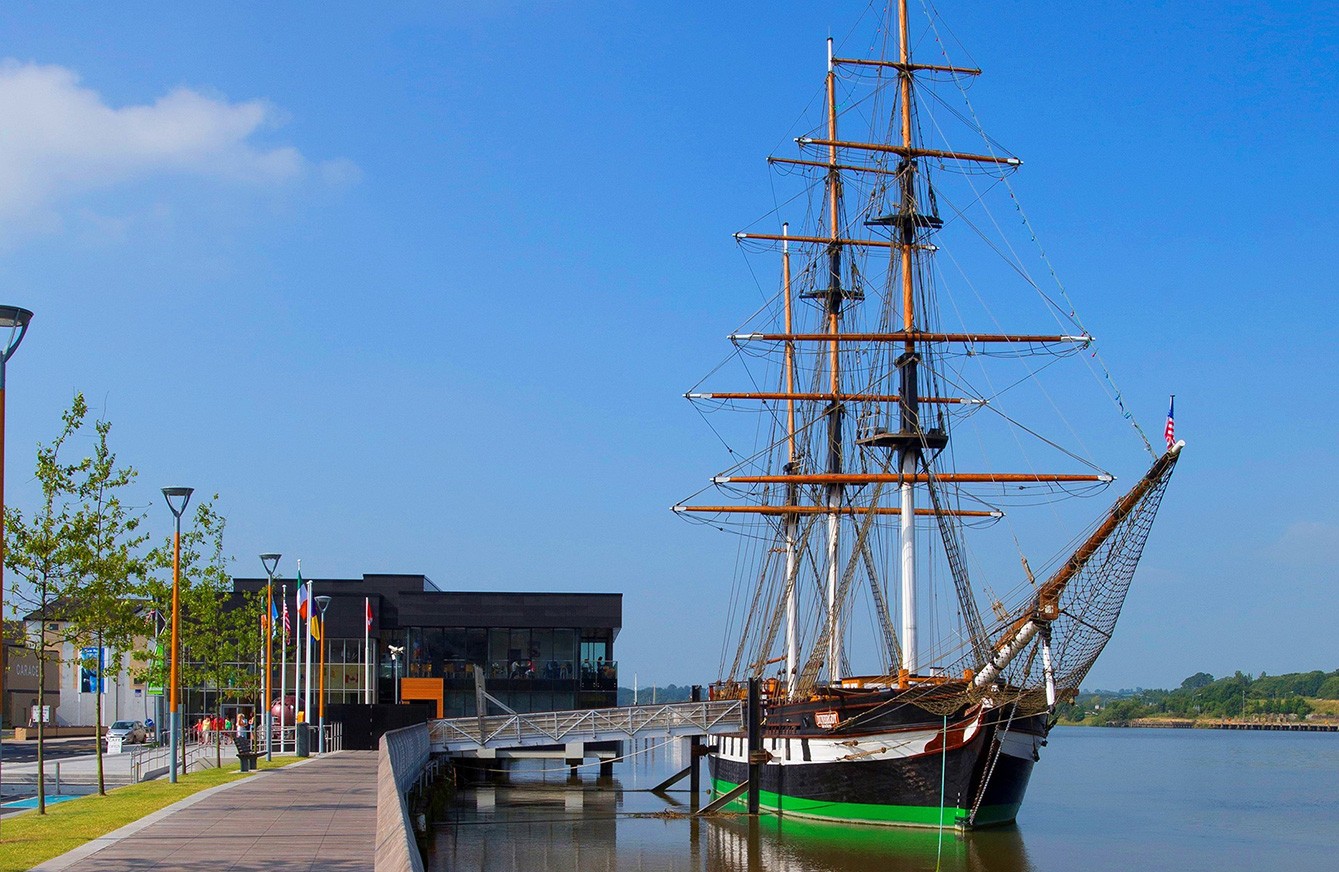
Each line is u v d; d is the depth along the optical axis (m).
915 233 67.62
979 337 65.44
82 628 46.53
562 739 76.38
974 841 55.59
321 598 85.75
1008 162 68.56
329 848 32.25
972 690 55.00
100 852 31.56
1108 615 52.91
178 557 53.84
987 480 66.38
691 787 79.56
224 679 83.19
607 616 108.19
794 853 53.53
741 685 89.31
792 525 84.50
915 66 68.56
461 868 50.75
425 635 108.25
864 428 69.19
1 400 31.17
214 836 34.69
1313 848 62.28
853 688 60.53
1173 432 49.69
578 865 51.47
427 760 70.62
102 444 46.88
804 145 70.12
